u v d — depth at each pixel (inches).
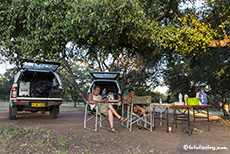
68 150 130.3
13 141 146.9
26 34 190.5
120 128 233.3
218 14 286.8
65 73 810.8
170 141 166.9
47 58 205.0
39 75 347.9
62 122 287.3
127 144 154.4
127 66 634.2
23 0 161.9
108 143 155.5
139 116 235.8
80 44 239.1
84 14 168.4
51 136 170.7
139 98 217.5
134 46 276.1
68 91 1064.2
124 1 173.5
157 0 272.8
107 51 266.2
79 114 454.6
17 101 294.5
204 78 582.2
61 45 202.8
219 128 233.3
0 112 481.7
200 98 217.3
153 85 670.5
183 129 228.4
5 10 169.9
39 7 164.7
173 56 360.8
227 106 775.1
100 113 219.8
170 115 417.7
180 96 217.9
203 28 251.8
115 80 381.1
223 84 591.5
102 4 165.8
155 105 225.0
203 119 358.9
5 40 175.8
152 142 162.9
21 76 309.4
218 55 433.1
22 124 254.5
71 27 177.2
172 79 691.4
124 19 190.9
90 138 171.5
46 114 436.1
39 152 122.6
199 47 274.7
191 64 404.5
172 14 297.4
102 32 213.3
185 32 235.9
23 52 185.0
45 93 331.3
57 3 166.6
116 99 361.1
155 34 234.8
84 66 666.8
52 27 168.9
